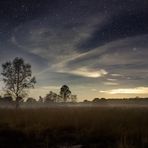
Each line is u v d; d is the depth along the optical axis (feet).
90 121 63.67
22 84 150.51
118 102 326.65
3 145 42.24
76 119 64.39
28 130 50.98
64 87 260.21
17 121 62.64
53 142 45.11
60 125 58.39
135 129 50.60
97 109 115.24
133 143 40.88
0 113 85.61
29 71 152.25
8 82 149.48
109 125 55.93
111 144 42.34
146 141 40.22
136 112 94.63
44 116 75.56
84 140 46.01
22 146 42.14
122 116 75.77
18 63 150.71
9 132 49.65
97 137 47.32
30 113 86.94
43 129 52.95
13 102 165.89
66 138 47.91
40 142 45.03
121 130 50.72
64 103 260.42
